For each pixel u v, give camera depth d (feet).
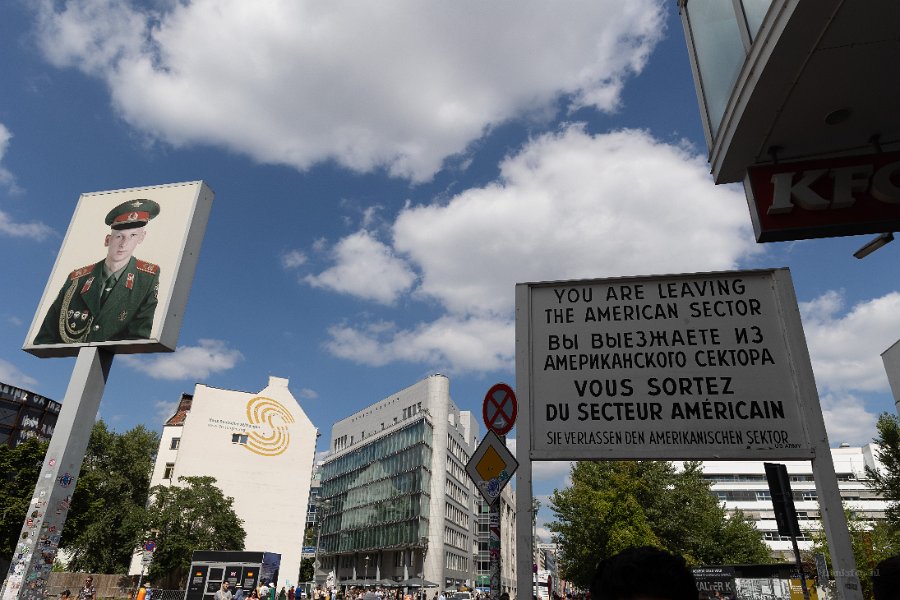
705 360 17.74
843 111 23.17
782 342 17.46
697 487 110.63
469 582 283.59
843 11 19.36
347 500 297.74
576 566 102.06
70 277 48.49
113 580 132.67
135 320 45.09
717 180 27.30
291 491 209.67
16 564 37.14
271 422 215.72
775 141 24.82
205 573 101.86
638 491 101.60
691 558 98.17
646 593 4.53
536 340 19.08
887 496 90.48
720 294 18.47
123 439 180.24
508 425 22.21
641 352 18.25
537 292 19.81
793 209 24.30
